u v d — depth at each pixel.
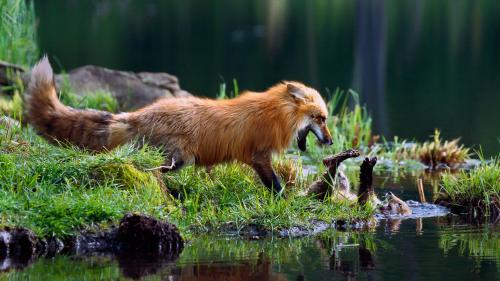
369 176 13.79
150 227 11.33
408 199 14.98
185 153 13.30
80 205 11.54
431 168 18.53
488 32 50.41
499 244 11.75
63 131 13.55
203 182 13.55
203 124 13.33
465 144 21.48
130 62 37.53
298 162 15.31
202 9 61.50
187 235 11.85
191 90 31.00
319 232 12.52
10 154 12.49
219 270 10.30
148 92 21.83
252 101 13.52
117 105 20.62
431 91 33.22
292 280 9.88
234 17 57.56
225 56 41.28
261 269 10.34
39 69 13.77
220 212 12.67
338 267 10.48
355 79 36.22
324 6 63.62
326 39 48.03
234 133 13.38
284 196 13.53
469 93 32.31
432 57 42.59
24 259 10.74
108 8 59.78
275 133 13.42
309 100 13.61
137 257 10.91
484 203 13.85
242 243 11.74
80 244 11.29
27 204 11.43
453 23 54.03
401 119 26.31
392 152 19.77
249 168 14.47
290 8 62.53
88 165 12.38
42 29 47.00
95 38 44.81
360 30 46.84
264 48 44.34
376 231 12.62
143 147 12.99
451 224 13.14
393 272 10.26
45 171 12.20
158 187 12.61
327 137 13.70
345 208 13.23
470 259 10.86
